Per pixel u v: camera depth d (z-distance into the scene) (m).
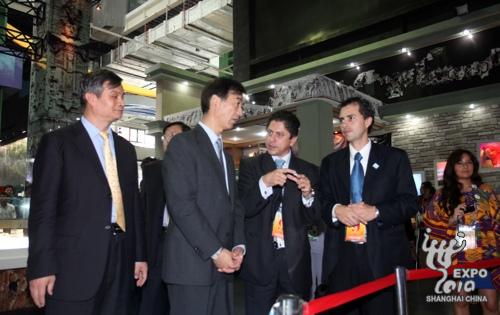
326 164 2.54
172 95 12.31
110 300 1.89
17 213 2.72
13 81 8.95
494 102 8.34
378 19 10.11
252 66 13.19
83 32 6.78
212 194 1.91
